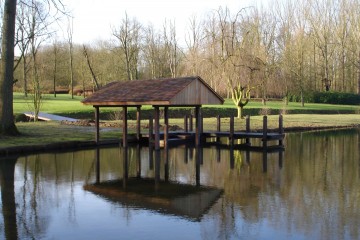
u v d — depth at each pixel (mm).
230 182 11977
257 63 32156
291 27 59562
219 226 7902
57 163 14953
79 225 8000
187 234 7457
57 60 61719
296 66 53656
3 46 19547
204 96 18219
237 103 33844
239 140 23875
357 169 14047
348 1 63625
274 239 7211
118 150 18656
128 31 59781
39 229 7777
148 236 7379
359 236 7312
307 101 60344
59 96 58281
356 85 68125
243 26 33000
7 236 7410
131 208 9156
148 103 17047
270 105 49438
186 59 36062
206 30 33531
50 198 10023
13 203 9562
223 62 32219
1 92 19656
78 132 23109
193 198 10016
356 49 62438
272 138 20484
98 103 18859
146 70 66188
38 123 29000
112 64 60062
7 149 16547
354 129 31469
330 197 10070
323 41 65188
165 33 62625
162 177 12797
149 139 20125
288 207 9164
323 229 7684
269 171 13766
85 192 10680
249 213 8711
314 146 20766
